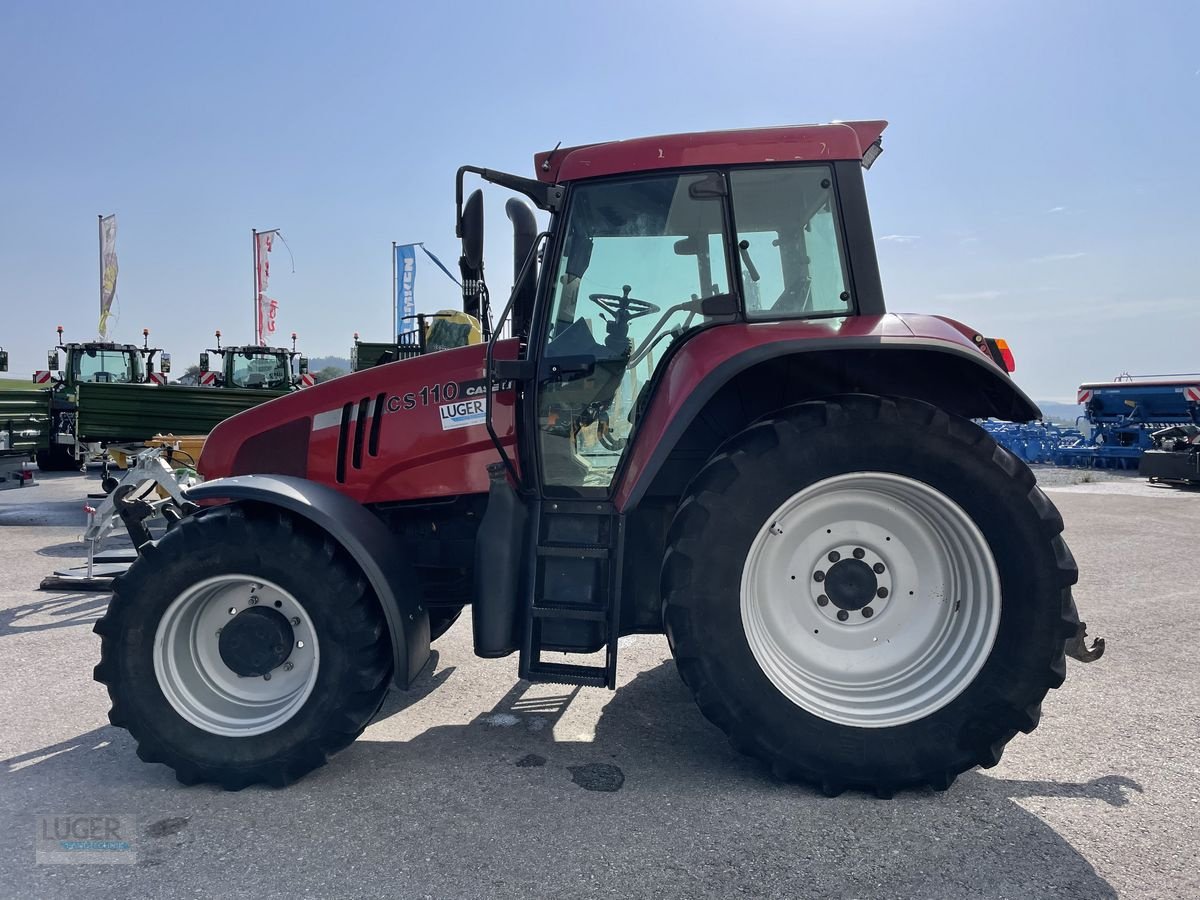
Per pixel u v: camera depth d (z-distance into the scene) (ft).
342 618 8.64
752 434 8.61
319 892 6.69
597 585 8.79
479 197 9.60
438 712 11.00
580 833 7.61
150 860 7.21
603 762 9.29
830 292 9.30
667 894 6.61
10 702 11.35
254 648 8.95
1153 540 24.53
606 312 9.77
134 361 52.90
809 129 9.33
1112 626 14.94
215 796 8.52
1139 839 7.45
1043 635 8.17
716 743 9.85
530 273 10.65
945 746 8.21
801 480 8.41
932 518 8.73
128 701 8.71
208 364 52.70
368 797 8.43
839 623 9.02
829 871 6.94
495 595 8.97
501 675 12.62
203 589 8.90
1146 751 9.46
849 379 9.47
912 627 8.95
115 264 66.80
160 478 17.89
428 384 10.62
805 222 9.36
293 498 8.72
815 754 8.30
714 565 8.41
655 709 11.09
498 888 6.72
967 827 7.69
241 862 7.16
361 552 8.69
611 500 9.22
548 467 9.76
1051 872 6.91
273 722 8.79
